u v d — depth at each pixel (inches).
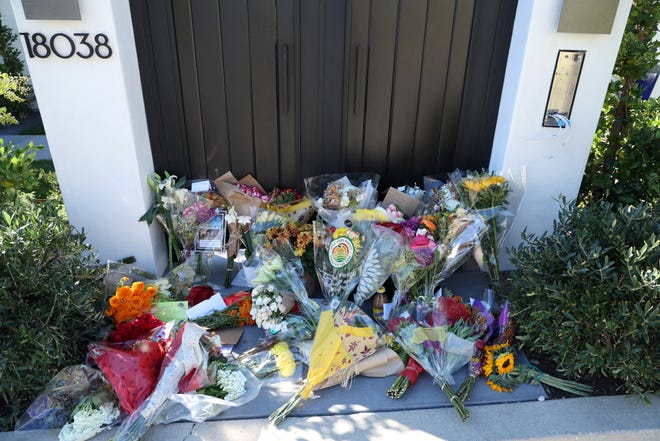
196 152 122.2
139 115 108.9
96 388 80.8
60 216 92.1
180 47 110.4
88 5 92.7
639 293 77.7
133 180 108.7
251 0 107.5
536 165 114.3
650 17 120.3
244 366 87.6
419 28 111.2
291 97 117.4
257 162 124.9
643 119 127.2
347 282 97.3
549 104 107.3
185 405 76.9
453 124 121.4
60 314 78.7
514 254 93.7
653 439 77.8
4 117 118.6
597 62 103.0
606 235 83.4
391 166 126.7
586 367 85.2
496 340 93.7
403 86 117.0
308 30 110.9
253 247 107.4
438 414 80.4
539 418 79.7
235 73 114.2
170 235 115.3
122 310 91.4
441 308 94.9
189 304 105.5
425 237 95.0
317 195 120.0
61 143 104.3
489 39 112.0
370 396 84.2
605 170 128.9
